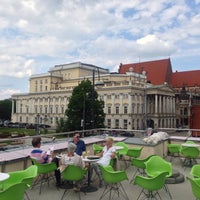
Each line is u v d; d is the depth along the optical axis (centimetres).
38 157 901
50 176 1036
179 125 10406
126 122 8581
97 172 953
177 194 897
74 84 10581
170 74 12306
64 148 1163
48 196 847
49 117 10525
